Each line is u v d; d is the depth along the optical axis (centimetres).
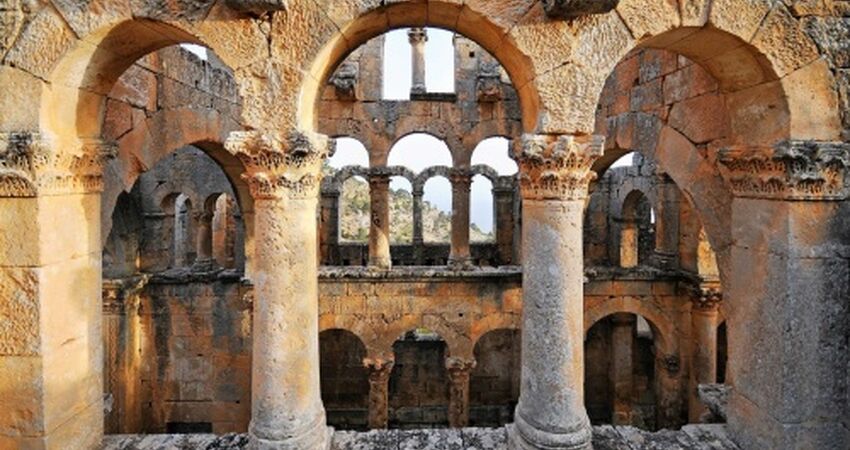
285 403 683
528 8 655
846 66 696
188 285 1650
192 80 1161
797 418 707
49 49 661
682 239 1681
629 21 660
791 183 695
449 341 1670
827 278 704
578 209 689
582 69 659
